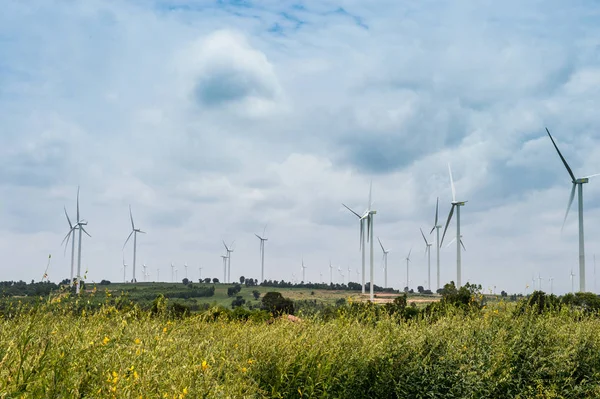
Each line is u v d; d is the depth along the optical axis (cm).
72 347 844
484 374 1335
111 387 757
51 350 812
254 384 1090
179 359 983
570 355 1440
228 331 1522
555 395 1319
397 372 1344
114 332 1008
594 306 2027
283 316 1772
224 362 1070
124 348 938
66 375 760
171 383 840
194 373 902
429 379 1341
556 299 2080
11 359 751
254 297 14375
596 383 1376
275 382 1189
